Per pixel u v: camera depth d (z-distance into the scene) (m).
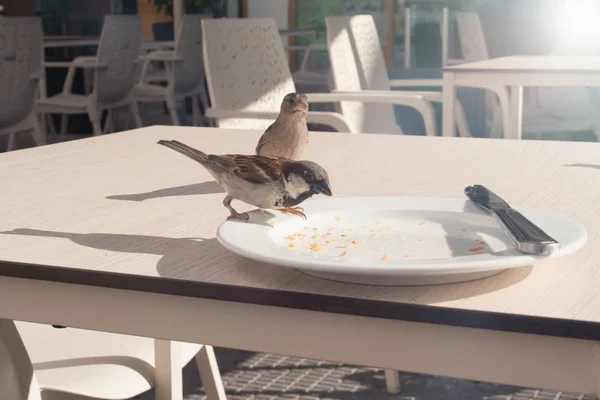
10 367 1.42
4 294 1.14
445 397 2.96
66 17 10.49
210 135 2.36
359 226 1.25
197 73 8.27
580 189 1.56
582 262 1.08
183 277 1.03
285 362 3.31
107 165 1.86
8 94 5.46
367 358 0.96
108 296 1.08
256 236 1.10
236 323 1.01
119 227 1.30
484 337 0.91
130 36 7.41
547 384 0.90
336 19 4.71
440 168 1.79
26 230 1.29
